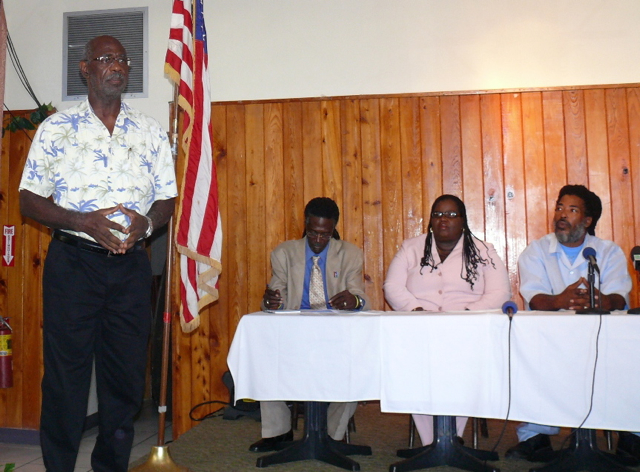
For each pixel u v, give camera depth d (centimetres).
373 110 412
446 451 276
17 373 405
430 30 411
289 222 416
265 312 288
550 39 402
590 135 395
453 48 409
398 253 354
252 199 420
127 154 229
